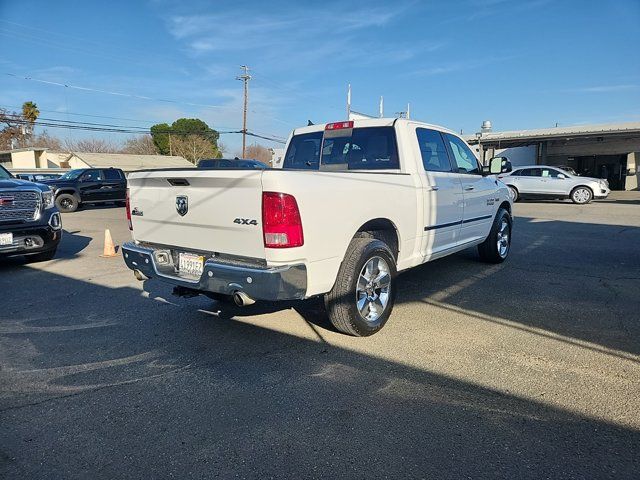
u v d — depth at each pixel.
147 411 3.01
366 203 4.05
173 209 4.04
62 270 7.27
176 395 3.21
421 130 5.29
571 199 19.95
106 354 3.92
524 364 3.61
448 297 5.41
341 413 2.95
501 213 7.13
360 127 5.28
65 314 4.99
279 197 3.33
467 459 2.48
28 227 7.38
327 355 3.83
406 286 5.90
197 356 3.86
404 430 2.75
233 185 3.53
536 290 5.70
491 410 2.96
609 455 2.50
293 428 2.79
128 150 77.31
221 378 3.46
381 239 4.48
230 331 4.40
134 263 4.43
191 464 2.47
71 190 18.47
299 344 4.07
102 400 3.16
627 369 3.51
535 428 2.75
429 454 2.52
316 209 3.54
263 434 2.74
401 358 3.75
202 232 3.85
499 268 6.93
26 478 2.38
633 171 31.56
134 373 3.56
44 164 48.50
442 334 4.25
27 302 5.48
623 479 2.32
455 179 5.64
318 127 5.69
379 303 4.30
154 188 4.19
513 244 9.22
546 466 2.41
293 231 3.39
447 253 5.68
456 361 3.68
